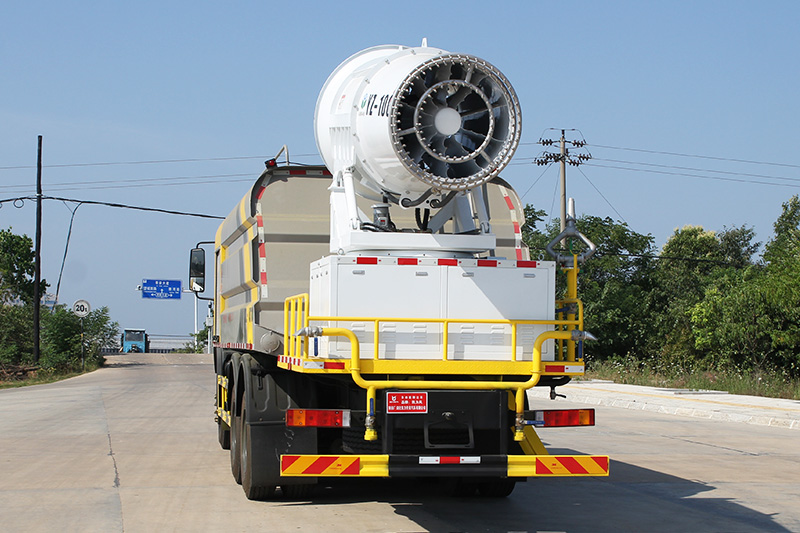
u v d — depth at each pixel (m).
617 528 7.92
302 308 7.18
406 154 7.42
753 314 32.31
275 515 8.29
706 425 17.92
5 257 62.25
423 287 7.26
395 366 7.07
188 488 9.75
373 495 9.55
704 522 8.26
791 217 57.03
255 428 8.49
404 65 7.86
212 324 14.24
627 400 23.12
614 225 48.69
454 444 7.07
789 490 10.14
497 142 7.52
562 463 7.08
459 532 7.61
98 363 48.25
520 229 9.45
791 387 25.78
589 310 43.50
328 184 9.32
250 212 9.18
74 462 11.72
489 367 7.23
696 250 60.88
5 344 42.19
